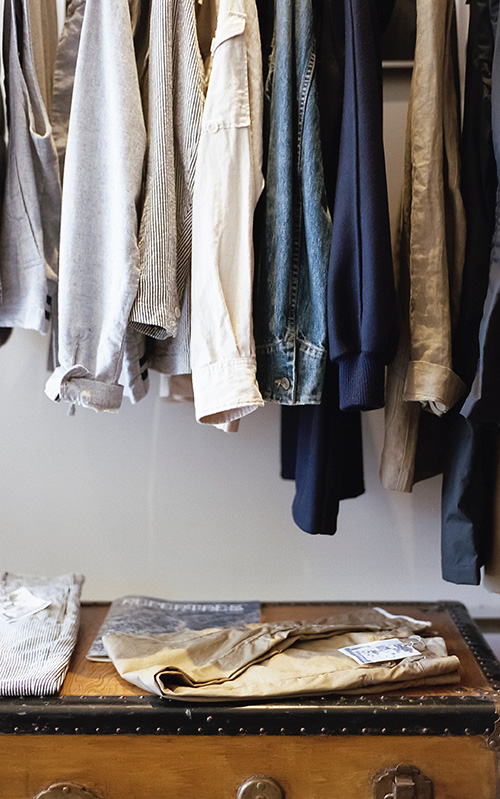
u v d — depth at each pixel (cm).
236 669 107
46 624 121
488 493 119
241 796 103
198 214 106
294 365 108
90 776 104
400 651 113
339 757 104
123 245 104
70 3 117
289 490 151
